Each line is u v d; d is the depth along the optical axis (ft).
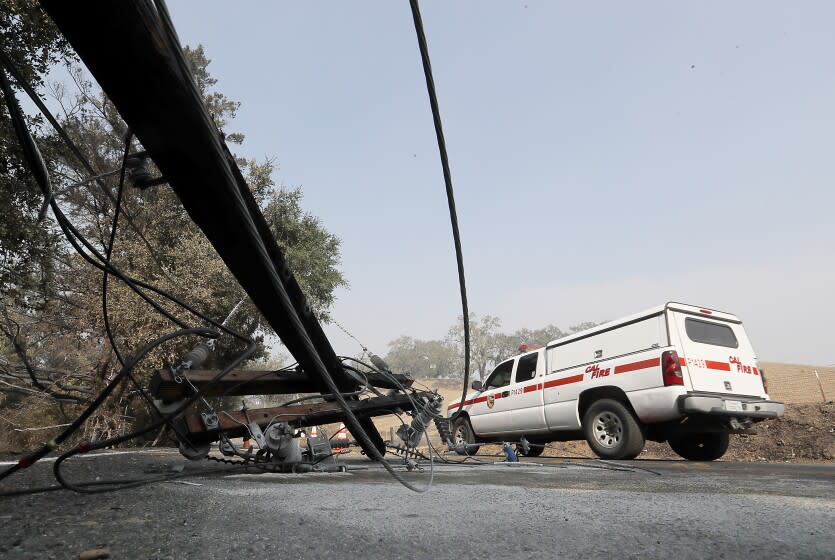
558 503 7.45
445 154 5.45
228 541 5.02
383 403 14.52
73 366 58.34
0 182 27.50
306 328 9.82
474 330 317.83
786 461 29.25
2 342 47.03
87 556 4.37
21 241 28.66
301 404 14.03
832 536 5.28
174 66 4.33
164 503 7.16
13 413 53.16
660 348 22.21
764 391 23.86
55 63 28.19
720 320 24.06
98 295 46.75
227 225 6.03
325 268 77.20
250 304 54.90
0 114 25.26
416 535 5.30
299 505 7.14
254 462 12.35
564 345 27.22
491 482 10.74
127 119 4.70
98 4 3.91
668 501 7.69
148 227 52.06
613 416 23.35
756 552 4.68
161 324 48.03
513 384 29.50
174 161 5.09
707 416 21.76
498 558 4.48
